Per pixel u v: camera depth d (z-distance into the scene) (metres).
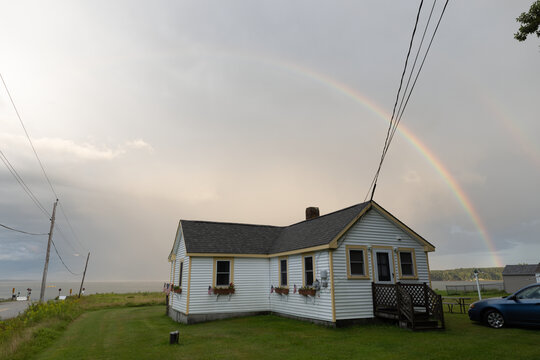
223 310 18.28
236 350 10.45
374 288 15.02
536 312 11.70
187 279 18.08
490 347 9.42
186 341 12.17
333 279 14.43
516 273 55.25
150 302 32.62
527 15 8.84
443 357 8.65
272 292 19.20
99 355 10.34
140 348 11.23
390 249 16.17
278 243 20.69
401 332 12.41
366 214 16.06
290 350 10.23
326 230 16.44
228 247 19.50
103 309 28.36
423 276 16.69
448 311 19.67
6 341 12.33
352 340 11.30
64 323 17.94
